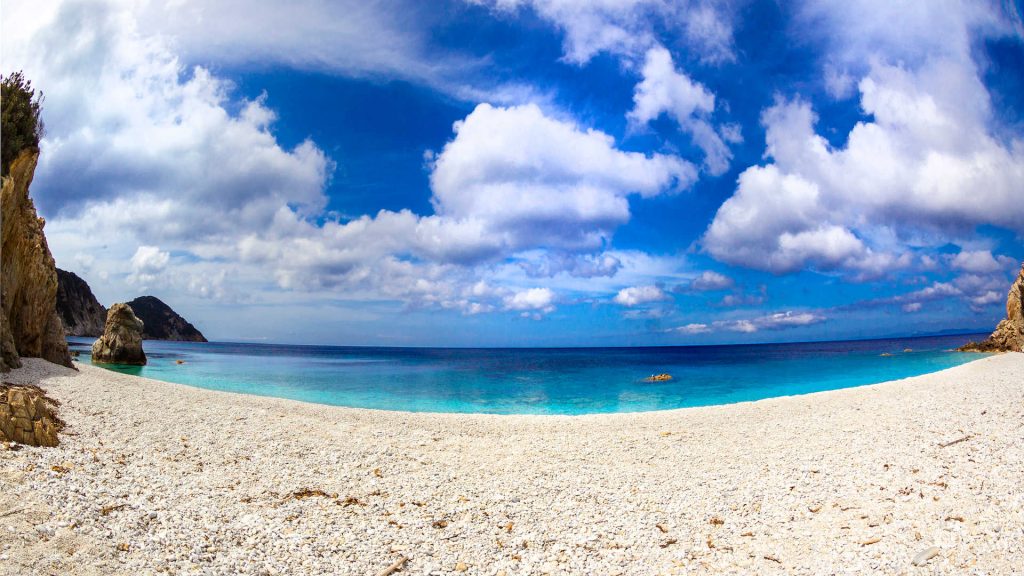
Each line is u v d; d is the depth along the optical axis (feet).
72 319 413.39
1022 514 32.71
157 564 26.25
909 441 52.70
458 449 55.88
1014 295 176.96
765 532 35.22
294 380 154.51
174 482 38.83
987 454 45.03
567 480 46.55
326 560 29.89
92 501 32.07
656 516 38.47
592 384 150.82
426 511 38.42
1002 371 103.76
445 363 284.41
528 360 318.65
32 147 87.30
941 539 30.86
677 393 128.77
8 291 83.87
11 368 74.95
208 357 284.82
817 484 43.32
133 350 163.22
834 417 69.41
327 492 40.55
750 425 68.39
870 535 32.78
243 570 27.43
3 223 81.10
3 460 35.29
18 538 25.54
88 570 24.45
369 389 134.62
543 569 30.53
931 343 526.16
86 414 55.11
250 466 45.01
